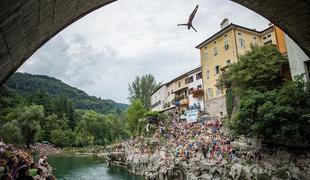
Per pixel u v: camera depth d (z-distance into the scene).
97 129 94.00
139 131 49.94
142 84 68.81
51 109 87.31
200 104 40.97
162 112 50.16
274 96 16.05
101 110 192.00
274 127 15.49
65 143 77.06
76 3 4.18
